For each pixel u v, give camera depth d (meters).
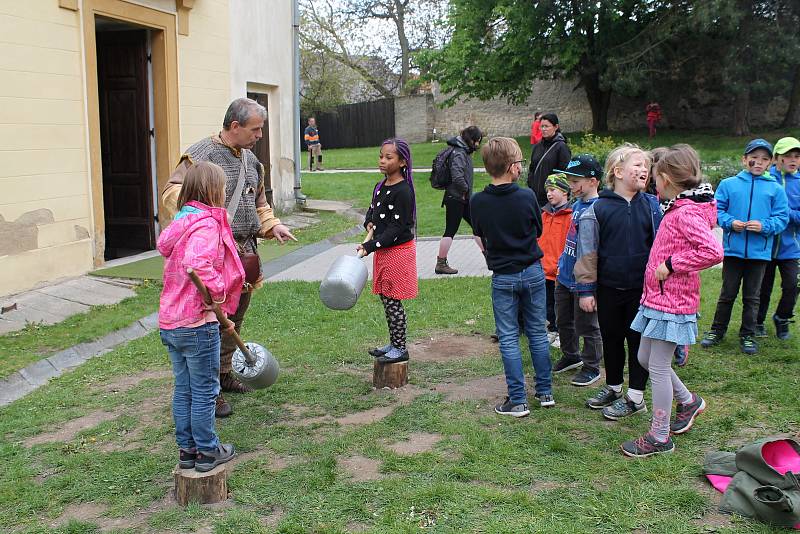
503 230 4.32
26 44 7.40
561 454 3.80
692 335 3.62
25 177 7.44
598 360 4.92
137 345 6.17
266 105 12.79
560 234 5.52
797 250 5.54
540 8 22.12
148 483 3.74
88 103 8.30
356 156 28.61
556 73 25.97
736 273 5.42
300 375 5.29
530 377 5.12
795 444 3.35
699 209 3.60
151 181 9.79
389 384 4.95
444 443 3.99
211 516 3.35
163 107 9.67
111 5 8.55
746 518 3.09
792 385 4.62
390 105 34.94
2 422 4.60
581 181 4.71
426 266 9.12
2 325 6.40
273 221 4.79
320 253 10.16
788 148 5.45
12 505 3.55
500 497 3.33
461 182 8.23
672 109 26.59
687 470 3.55
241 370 3.97
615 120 27.81
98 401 4.95
